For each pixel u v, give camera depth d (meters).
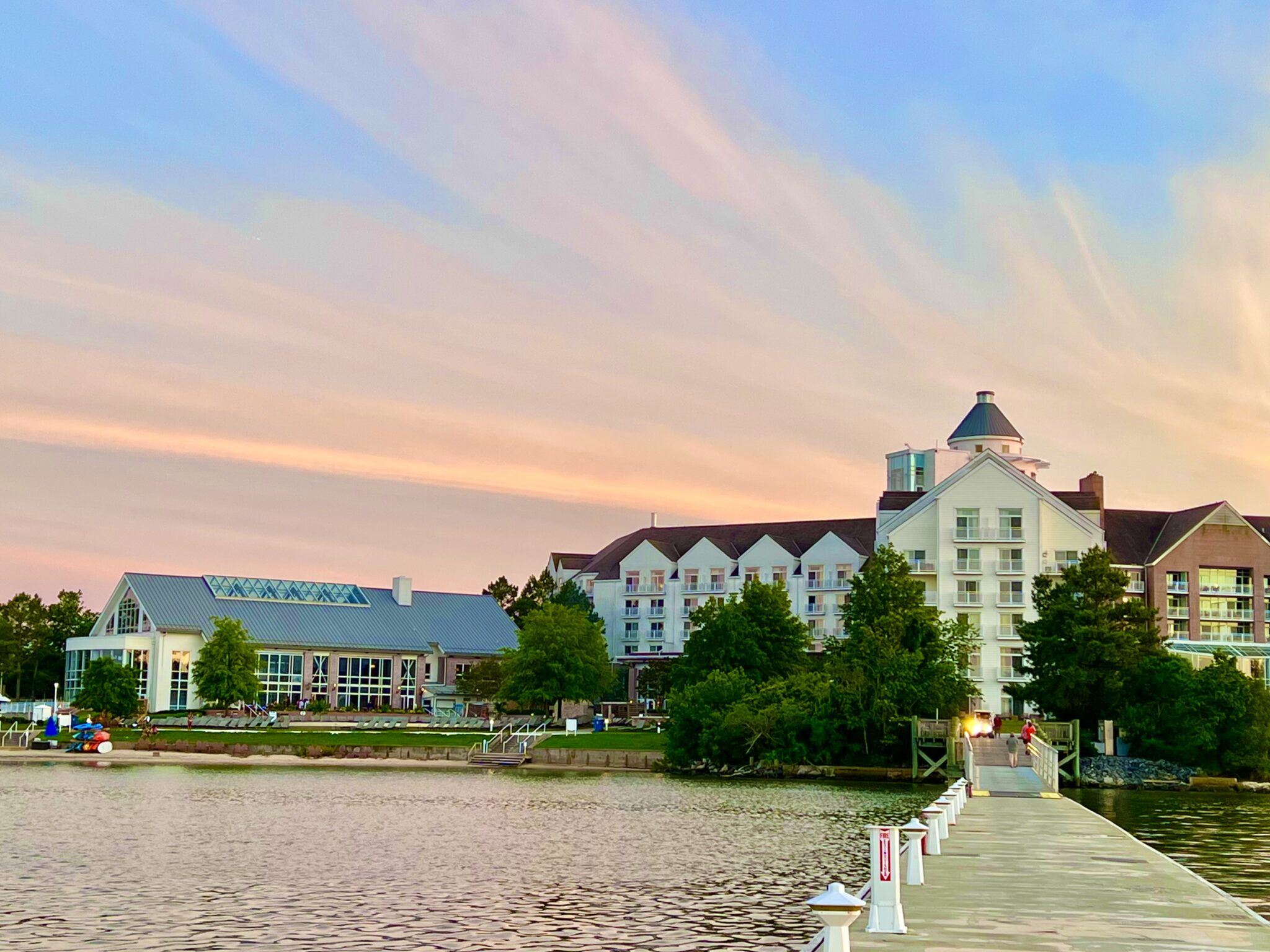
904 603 121.31
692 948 34.44
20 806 74.31
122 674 151.75
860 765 110.19
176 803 77.75
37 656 191.38
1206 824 71.12
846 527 180.62
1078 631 113.69
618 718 159.00
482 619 195.38
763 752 112.19
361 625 182.50
